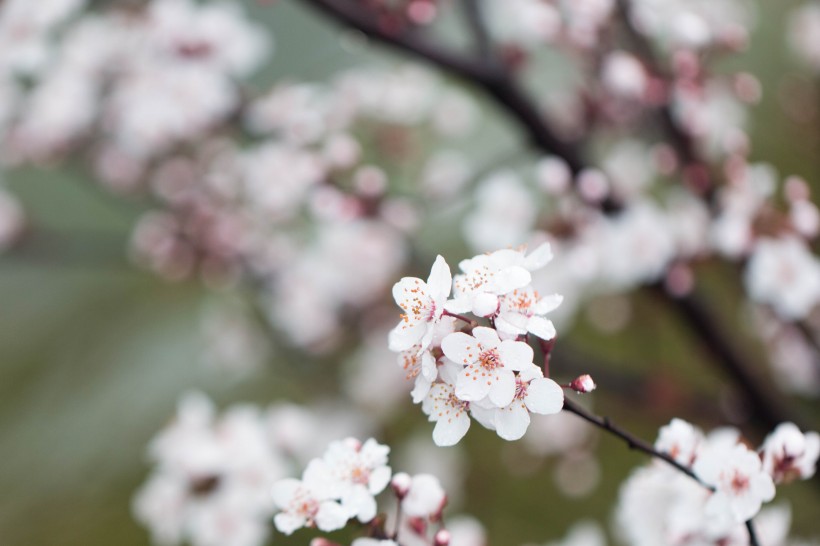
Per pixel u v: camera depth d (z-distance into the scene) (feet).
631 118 2.96
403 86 3.71
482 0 2.72
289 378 4.28
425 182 3.69
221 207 3.88
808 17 4.53
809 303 2.51
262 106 3.35
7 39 2.92
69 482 5.36
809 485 3.02
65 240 4.15
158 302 6.28
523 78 3.23
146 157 3.87
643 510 2.11
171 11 3.04
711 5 3.30
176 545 2.86
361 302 3.75
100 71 3.41
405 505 1.90
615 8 2.68
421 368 1.78
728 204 2.66
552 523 4.18
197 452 2.35
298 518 1.87
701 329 2.90
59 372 6.10
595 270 2.70
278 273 3.92
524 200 2.79
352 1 2.52
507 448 4.08
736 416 2.93
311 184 2.93
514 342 1.75
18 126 3.81
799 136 4.59
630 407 3.16
